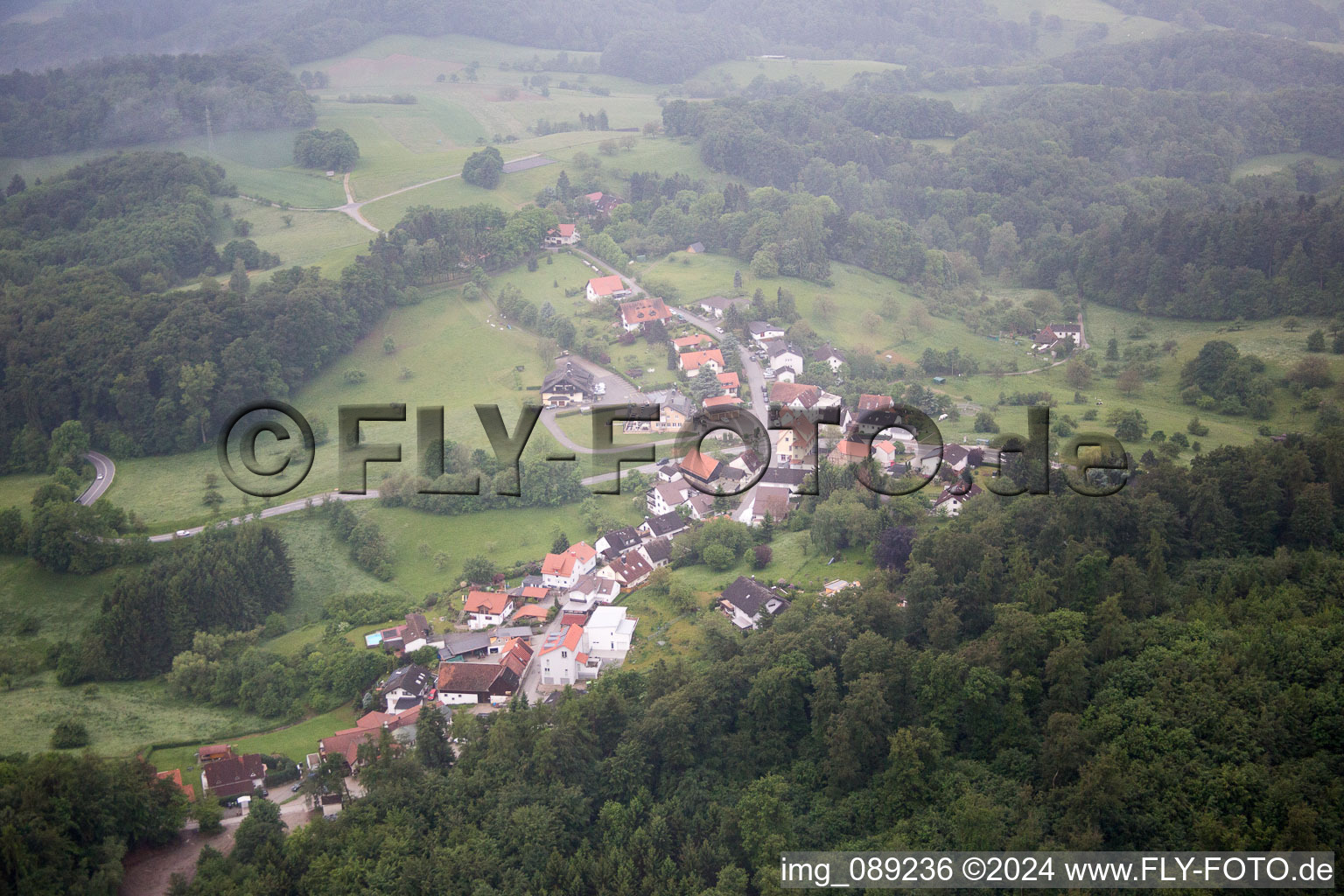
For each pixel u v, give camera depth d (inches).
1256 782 2935.5
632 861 3346.5
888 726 3572.8
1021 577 4060.0
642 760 3690.9
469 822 3503.9
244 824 3535.9
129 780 3538.4
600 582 5570.9
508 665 4808.1
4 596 5664.4
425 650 5093.5
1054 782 3171.8
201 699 4916.3
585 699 3897.6
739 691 3907.5
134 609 5182.1
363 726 4505.4
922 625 4042.8
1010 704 3403.1
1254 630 3523.6
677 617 5167.3
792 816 3366.1
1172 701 3280.0
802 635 3988.7
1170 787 3006.9
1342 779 2891.2
